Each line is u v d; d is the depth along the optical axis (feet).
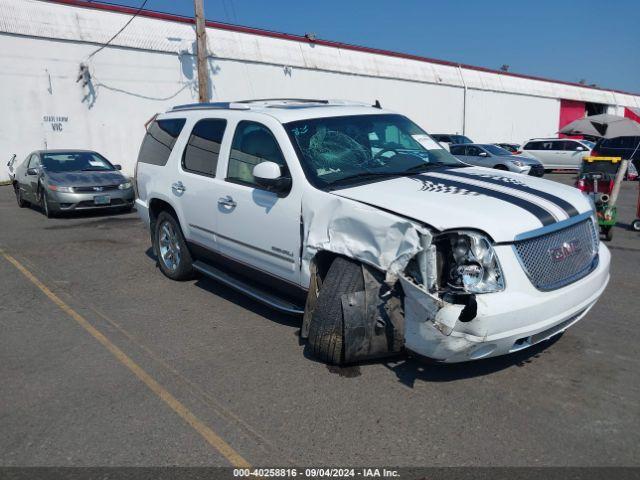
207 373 13.61
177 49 76.33
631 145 35.27
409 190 13.25
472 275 11.19
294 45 90.94
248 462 10.05
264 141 15.89
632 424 11.03
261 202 15.34
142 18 74.33
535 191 13.47
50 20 65.82
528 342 11.86
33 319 17.66
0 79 62.54
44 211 39.88
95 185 37.55
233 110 17.80
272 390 12.66
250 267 16.52
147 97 74.54
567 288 12.09
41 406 12.18
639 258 25.88
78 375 13.67
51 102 66.59
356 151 15.48
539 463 9.84
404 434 10.81
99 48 69.46
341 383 12.89
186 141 19.65
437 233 11.39
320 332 13.02
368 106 18.28
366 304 12.51
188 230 19.48
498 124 130.72
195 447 10.54
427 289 11.34
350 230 12.73
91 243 29.22
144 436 10.94
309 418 11.45
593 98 156.15
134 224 35.12
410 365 13.66
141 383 13.17
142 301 19.30
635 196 53.06
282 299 15.74
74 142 69.00
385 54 105.91
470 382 12.82
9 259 25.70
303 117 15.96
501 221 11.59
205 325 16.87
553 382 12.79
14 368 14.12
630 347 14.76
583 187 30.58
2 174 63.93
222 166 17.31
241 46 83.51
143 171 22.31
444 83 115.34
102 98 70.59
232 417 11.57
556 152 84.58
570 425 11.02
